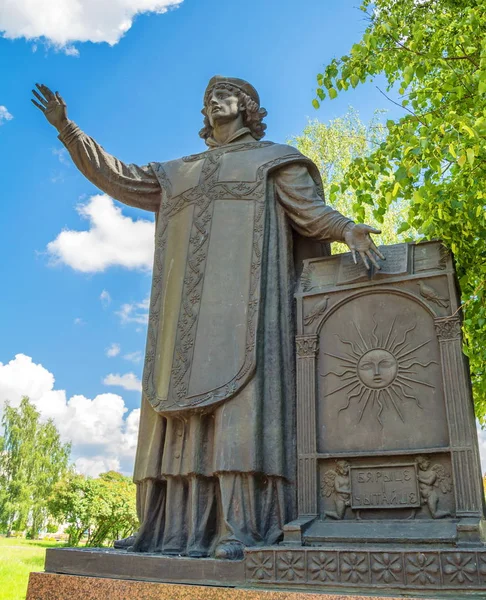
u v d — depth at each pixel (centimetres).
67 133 593
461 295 480
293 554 369
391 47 560
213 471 450
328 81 571
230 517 434
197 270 520
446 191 476
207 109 610
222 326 488
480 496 382
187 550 438
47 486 3591
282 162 539
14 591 962
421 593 334
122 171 600
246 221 523
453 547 364
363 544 389
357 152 1362
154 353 520
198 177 563
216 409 465
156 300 541
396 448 420
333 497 425
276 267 510
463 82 512
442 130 439
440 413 416
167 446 480
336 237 503
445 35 569
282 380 477
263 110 605
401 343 445
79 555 436
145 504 484
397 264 467
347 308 471
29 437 3712
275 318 491
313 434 443
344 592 347
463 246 465
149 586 388
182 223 552
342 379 454
